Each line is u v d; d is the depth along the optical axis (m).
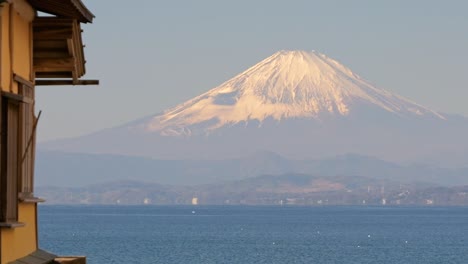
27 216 60.31
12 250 55.47
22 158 57.88
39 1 59.53
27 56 60.12
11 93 53.38
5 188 53.09
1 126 52.91
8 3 53.38
